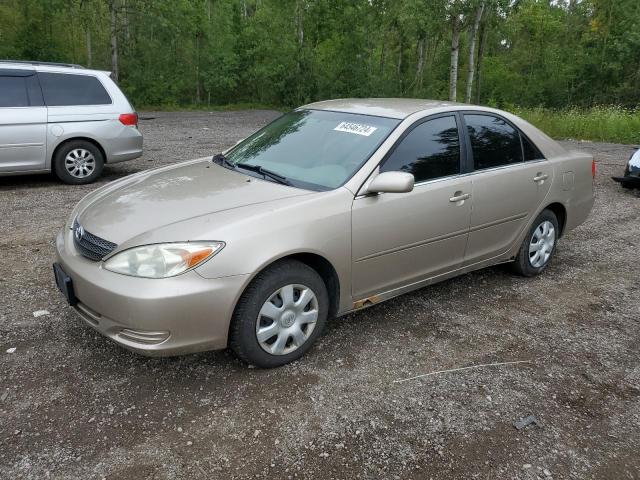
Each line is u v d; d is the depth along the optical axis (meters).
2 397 2.93
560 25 40.62
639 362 3.64
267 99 31.86
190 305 2.85
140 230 3.03
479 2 19.64
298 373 3.29
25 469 2.46
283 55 29.84
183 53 30.73
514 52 42.38
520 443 2.79
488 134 4.42
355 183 3.49
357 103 4.38
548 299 4.58
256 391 3.09
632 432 2.92
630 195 8.76
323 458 2.61
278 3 28.91
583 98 38.22
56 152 7.75
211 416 2.86
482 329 3.98
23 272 4.60
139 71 28.06
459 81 39.31
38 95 7.57
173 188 3.57
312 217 3.24
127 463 2.52
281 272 3.15
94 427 2.74
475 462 2.64
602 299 4.63
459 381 3.30
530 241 4.87
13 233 5.60
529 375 3.41
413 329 3.93
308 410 2.95
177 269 2.84
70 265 3.12
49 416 2.81
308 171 3.70
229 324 3.03
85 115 7.86
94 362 3.30
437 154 3.98
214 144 12.58
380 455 2.65
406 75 34.38
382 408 3.00
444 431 2.85
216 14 32.72
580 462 2.68
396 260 3.76
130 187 3.72
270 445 2.67
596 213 7.57
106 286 2.88
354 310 3.68
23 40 27.09
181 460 2.55
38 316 3.83
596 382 3.38
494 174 4.32
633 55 35.19
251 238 3.00
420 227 3.81
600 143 16.62
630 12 35.56
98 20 27.47
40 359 3.31
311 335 3.40
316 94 29.84
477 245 4.36
